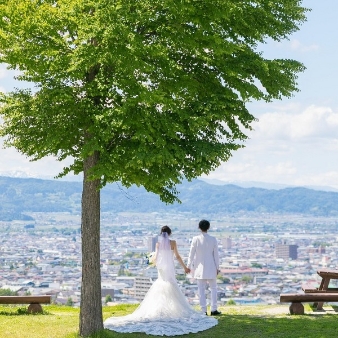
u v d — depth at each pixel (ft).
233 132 49.52
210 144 45.85
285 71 49.44
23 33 41.50
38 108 43.50
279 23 49.32
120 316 53.57
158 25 44.32
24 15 41.06
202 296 52.85
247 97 46.88
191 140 46.14
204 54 47.39
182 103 47.75
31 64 41.75
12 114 44.96
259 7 47.44
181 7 41.70
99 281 45.57
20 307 61.11
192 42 44.70
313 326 47.96
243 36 48.91
